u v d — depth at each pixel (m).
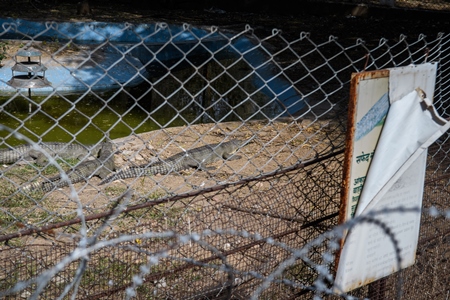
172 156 7.03
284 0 20.02
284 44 15.37
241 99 11.50
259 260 3.56
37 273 3.15
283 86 11.55
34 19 15.96
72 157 7.45
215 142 7.78
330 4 20.03
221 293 3.45
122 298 3.10
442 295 4.13
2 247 4.20
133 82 12.43
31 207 5.29
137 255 3.32
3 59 11.41
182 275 3.43
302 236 3.76
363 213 3.27
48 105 10.43
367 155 3.20
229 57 15.22
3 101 10.41
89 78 11.66
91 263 3.25
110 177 6.11
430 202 4.30
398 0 22.59
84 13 17.50
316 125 8.73
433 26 18.89
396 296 3.85
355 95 3.03
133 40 15.60
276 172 3.58
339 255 3.24
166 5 19.86
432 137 3.38
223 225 3.64
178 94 11.95
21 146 7.35
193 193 3.25
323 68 12.82
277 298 3.52
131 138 7.92
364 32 17.36
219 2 20.30
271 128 8.52
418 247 4.04
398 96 3.22
